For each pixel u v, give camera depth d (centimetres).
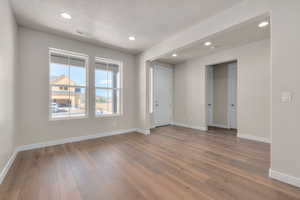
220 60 454
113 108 455
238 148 321
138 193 168
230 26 240
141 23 293
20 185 183
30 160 257
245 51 398
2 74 195
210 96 597
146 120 459
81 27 308
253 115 387
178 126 582
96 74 420
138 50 450
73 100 378
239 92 414
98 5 237
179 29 317
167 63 602
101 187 179
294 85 176
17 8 243
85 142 367
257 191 169
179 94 598
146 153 293
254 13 210
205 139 396
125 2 229
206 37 281
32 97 315
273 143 193
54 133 344
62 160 258
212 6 238
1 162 192
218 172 215
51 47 338
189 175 207
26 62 308
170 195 164
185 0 224
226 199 156
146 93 459
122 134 453
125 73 473
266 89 364
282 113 185
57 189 175
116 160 260
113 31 326
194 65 536
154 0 224
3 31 197
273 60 192
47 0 224
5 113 210
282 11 184
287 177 182
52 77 349
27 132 309
